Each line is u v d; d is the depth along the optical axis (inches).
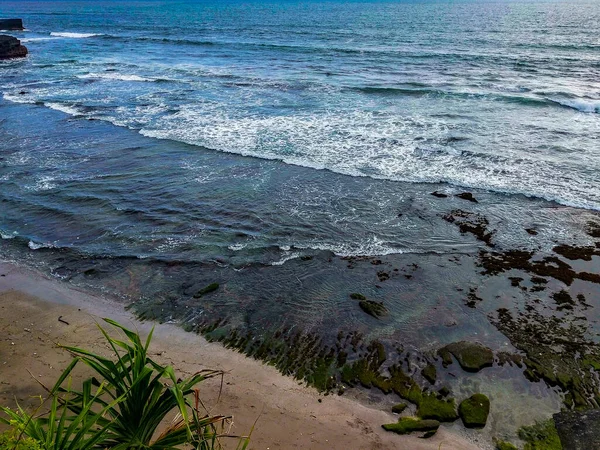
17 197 464.4
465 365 262.4
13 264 361.1
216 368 260.7
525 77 1029.2
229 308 312.5
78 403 120.0
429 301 319.6
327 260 367.2
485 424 227.5
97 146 608.1
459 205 448.1
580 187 474.9
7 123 705.6
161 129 676.7
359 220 424.8
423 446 216.2
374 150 582.9
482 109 759.7
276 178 509.4
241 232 405.7
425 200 458.9
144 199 463.2
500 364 264.7
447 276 346.3
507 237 394.6
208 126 687.7
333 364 265.0
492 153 564.4
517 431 223.9
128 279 342.6
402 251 378.3
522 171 514.9
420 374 257.8
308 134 644.1
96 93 916.0
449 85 944.3
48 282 339.3
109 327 292.2
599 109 740.0
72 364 110.0
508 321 299.6
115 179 507.8
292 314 306.5
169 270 353.7
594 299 318.0
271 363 265.9
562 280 338.3
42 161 556.4
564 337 284.7
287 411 233.1
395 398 242.8
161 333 289.3
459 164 537.6
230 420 225.1
